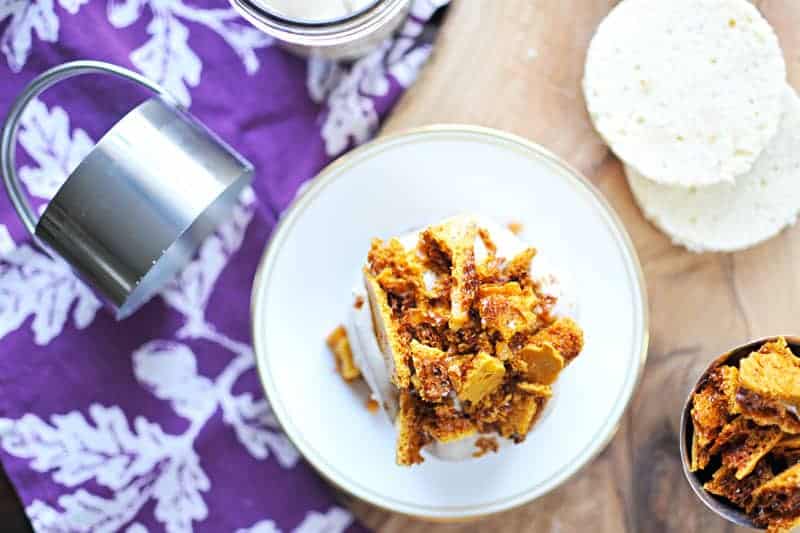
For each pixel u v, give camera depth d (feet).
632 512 1.56
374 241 1.43
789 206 1.53
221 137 1.57
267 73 1.57
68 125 1.58
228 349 1.58
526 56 1.55
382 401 1.48
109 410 1.57
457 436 1.43
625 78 1.53
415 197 1.53
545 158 1.50
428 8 1.55
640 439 1.56
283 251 1.51
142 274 1.44
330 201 1.51
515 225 1.53
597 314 1.52
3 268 1.57
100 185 1.42
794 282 1.55
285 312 1.53
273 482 1.57
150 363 1.58
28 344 1.57
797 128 1.53
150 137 1.43
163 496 1.57
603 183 1.56
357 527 1.57
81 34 1.56
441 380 1.37
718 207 1.54
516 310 1.38
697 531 1.55
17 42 1.56
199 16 1.57
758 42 1.52
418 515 1.50
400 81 1.56
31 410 1.57
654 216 1.54
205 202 1.44
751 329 1.55
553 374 1.39
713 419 1.42
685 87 1.53
